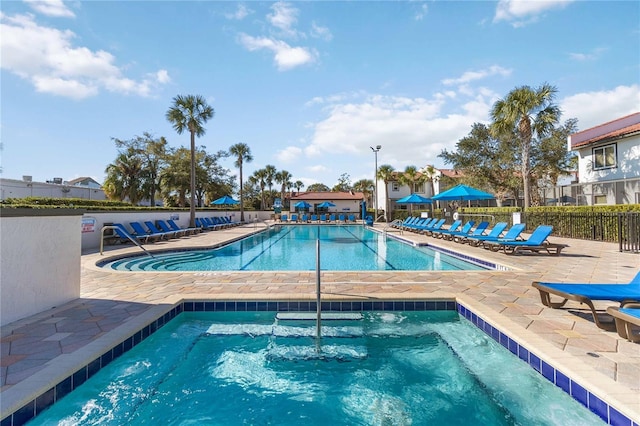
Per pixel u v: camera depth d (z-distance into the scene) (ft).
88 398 9.64
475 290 18.01
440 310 16.56
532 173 83.56
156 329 13.82
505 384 10.68
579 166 65.41
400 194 133.49
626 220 35.70
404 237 54.90
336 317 15.85
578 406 8.32
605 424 7.52
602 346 10.28
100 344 10.66
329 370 11.75
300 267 31.35
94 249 38.50
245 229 78.43
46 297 14.52
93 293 17.54
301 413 9.32
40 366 9.15
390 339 14.20
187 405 9.71
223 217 98.07
